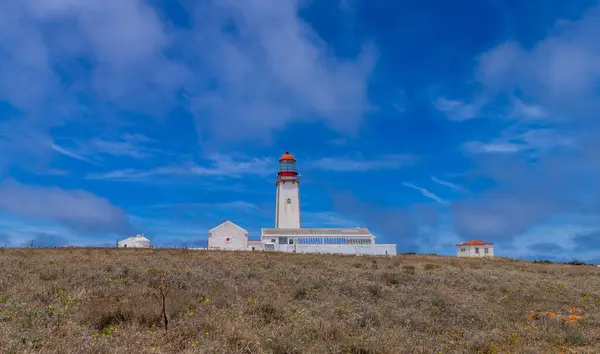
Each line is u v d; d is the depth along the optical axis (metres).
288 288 18.11
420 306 16.23
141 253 39.19
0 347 8.19
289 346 9.48
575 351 11.19
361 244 74.25
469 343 11.12
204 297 14.65
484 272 31.31
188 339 9.73
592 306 17.91
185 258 34.25
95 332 10.02
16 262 24.38
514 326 13.45
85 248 46.06
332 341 10.07
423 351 10.12
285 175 91.50
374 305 15.54
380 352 9.62
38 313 10.74
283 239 74.50
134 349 8.85
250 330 10.48
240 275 21.30
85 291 14.49
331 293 17.41
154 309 11.88
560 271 38.72
